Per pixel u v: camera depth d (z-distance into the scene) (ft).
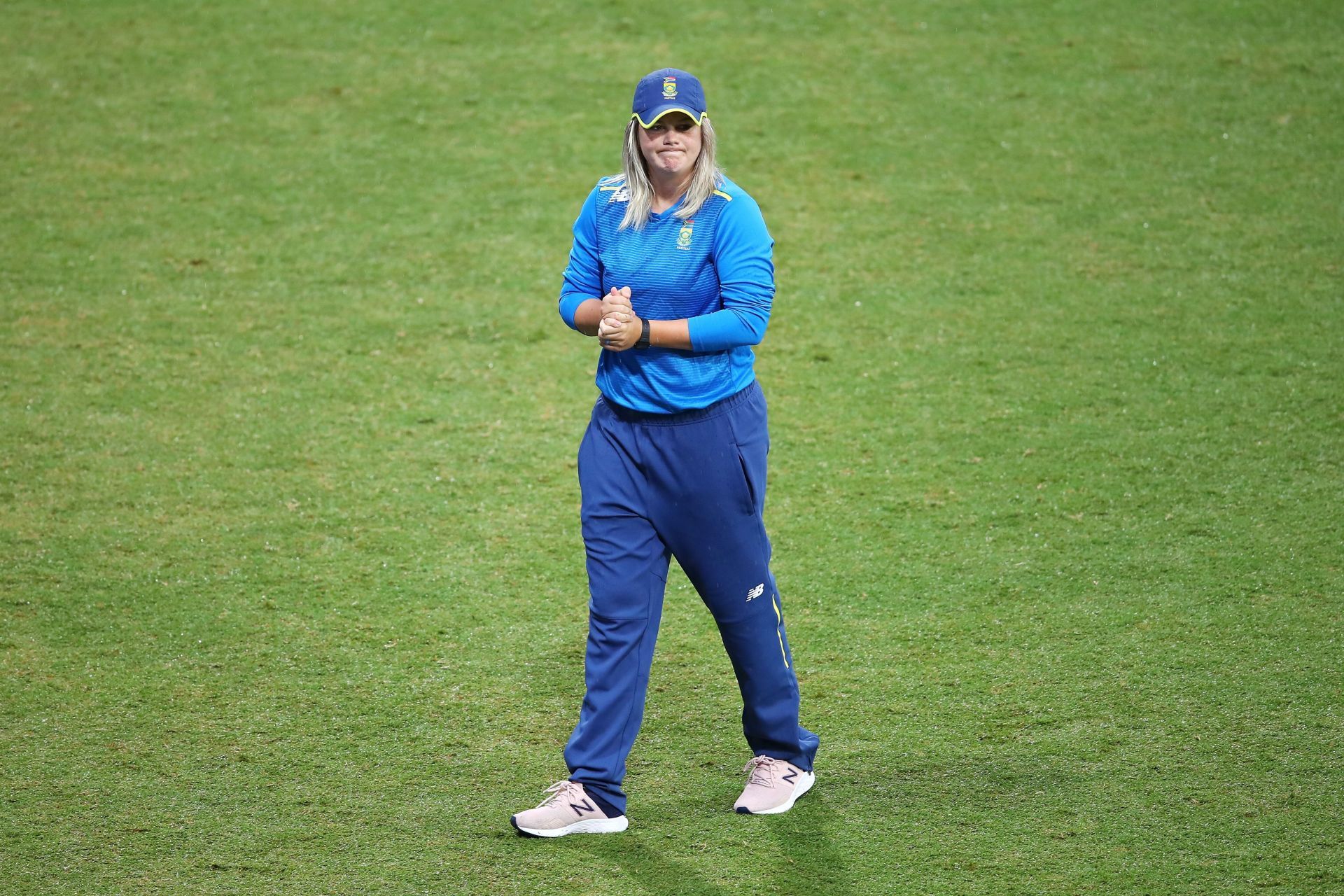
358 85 120.78
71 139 112.37
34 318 88.99
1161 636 56.75
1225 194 102.63
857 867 42.37
